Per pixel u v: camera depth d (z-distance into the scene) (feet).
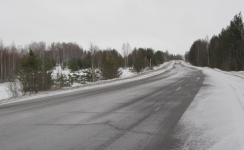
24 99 41.73
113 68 107.14
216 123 18.56
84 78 109.81
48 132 17.52
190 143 14.25
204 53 257.34
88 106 29.14
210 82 58.95
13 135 16.97
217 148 13.25
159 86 53.36
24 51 260.83
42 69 73.00
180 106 27.07
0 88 92.38
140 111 24.86
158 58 307.58
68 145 14.42
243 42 140.97
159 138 15.40
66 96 41.93
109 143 14.61
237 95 33.01
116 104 30.01
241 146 13.37
